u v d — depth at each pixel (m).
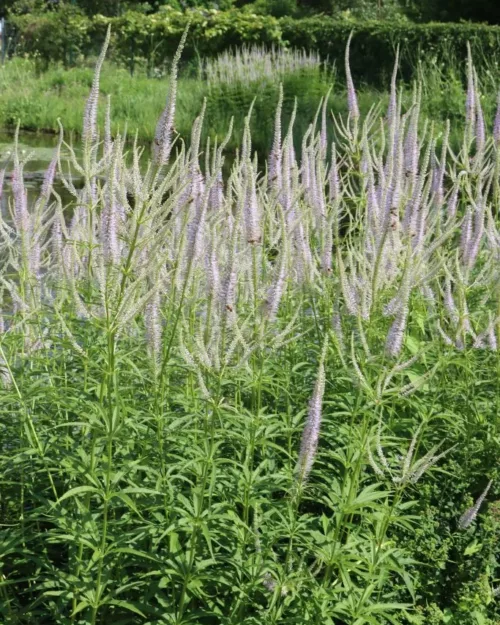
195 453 4.24
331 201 6.40
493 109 17.94
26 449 4.22
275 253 6.87
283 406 5.52
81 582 3.96
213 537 4.30
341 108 21.98
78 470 4.06
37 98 29.44
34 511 4.22
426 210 5.72
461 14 37.50
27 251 5.07
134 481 4.41
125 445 4.54
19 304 5.17
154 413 4.44
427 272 5.60
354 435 4.48
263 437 4.50
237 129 22.84
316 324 5.53
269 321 4.41
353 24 30.55
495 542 5.18
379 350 5.30
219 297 4.12
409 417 5.90
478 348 6.12
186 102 25.28
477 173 6.94
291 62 26.00
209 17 34.81
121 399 4.23
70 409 4.34
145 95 28.36
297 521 4.18
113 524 4.24
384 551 4.58
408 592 4.97
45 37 37.78
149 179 4.02
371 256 5.54
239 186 5.36
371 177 5.74
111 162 4.02
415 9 41.00
